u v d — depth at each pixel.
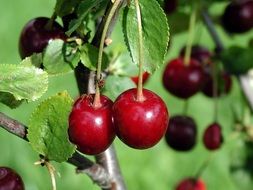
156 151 1.08
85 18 0.40
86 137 0.36
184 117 0.58
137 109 0.35
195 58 0.59
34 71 0.35
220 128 0.56
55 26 0.42
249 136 0.64
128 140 0.36
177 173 1.06
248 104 0.60
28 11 1.31
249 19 0.58
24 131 0.37
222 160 1.04
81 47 0.39
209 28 0.59
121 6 0.37
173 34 0.59
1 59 1.24
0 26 1.29
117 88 0.44
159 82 1.16
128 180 1.05
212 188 1.05
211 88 0.59
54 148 0.36
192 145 0.58
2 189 0.37
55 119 0.35
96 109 0.36
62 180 1.01
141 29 0.36
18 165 1.05
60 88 1.12
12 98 0.38
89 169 0.42
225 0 0.59
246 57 0.58
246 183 0.65
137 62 0.37
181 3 0.57
